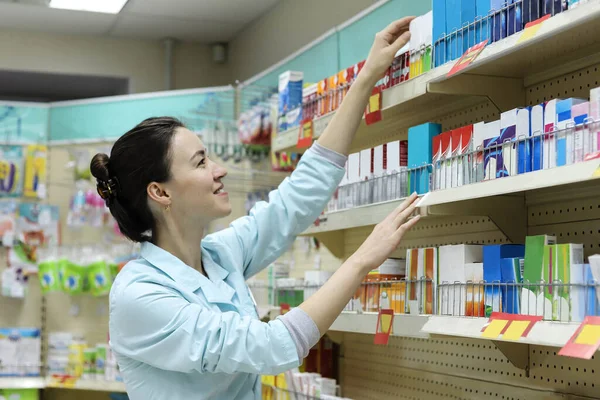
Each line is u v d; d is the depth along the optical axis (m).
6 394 5.75
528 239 2.02
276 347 1.72
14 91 8.62
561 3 1.95
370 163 2.97
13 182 6.04
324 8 5.90
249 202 5.30
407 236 3.41
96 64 7.91
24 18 7.30
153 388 1.86
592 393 2.30
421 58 2.59
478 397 2.88
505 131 2.16
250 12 7.19
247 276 2.22
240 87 5.74
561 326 1.82
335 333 3.93
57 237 6.03
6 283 5.91
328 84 3.29
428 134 2.58
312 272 3.43
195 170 1.96
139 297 1.80
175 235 1.99
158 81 8.10
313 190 2.17
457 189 2.31
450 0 2.44
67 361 5.75
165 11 7.14
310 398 3.10
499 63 2.39
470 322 2.20
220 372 1.86
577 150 1.86
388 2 3.87
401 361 3.44
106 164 2.02
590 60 2.30
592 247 2.30
